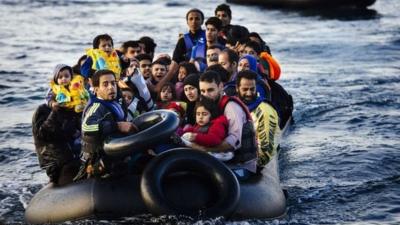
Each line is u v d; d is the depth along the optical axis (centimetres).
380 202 1122
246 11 4178
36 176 1286
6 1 4231
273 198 1024
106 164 960
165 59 1380
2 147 1461
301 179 1240
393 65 2383
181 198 939
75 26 3347
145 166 959
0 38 2986
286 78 2167
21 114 1744
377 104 1805
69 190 979
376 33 3162
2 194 1184
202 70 1462
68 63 2452
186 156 955
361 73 2233
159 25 3381
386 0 4703
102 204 940
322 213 1072
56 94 1048
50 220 967
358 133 1541
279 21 3681
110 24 3412
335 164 1317
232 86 1177
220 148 1019
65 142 1062
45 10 3912
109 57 1308
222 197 944
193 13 1659
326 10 4212
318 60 2500
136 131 966
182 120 1134
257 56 1472
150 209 922
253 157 1055
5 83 2105
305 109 1766
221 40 1689
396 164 1312
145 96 1160
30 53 2645
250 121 1048
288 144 1462
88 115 968
